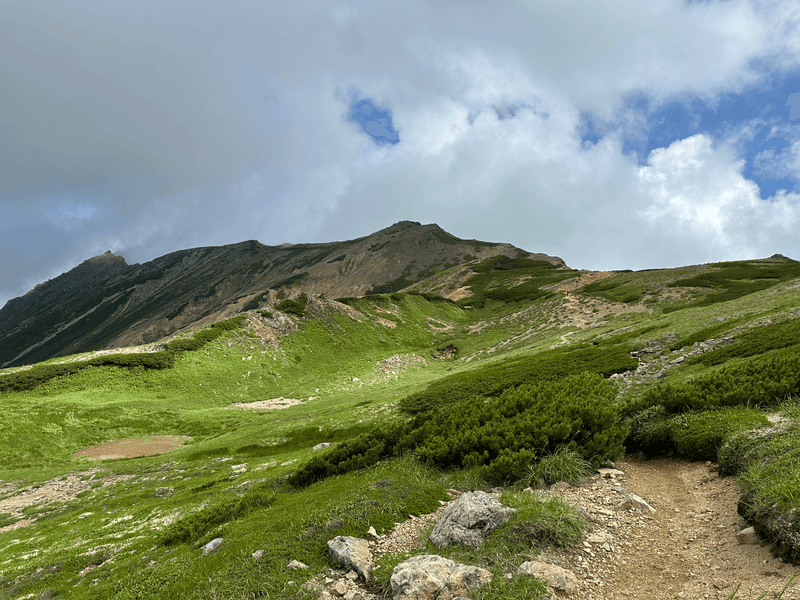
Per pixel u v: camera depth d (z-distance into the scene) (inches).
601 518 363.6
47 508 1085.8
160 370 2583.7
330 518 378.6
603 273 4783.5
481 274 6673.2
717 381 695.7
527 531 315.3
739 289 3051.2
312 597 275.3
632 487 450.3
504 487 445.4
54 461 1573.6
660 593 256.4
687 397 665.6
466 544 316.2
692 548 307.1
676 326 1857.8
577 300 3814.0
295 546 340.2
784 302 1665.8
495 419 601.6
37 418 1807.3
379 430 691.4
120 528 775.1
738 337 1248.8
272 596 279.7
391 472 525.7
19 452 1585.9
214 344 2965.1
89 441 1749.5
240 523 455.8
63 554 649.0
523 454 460.4
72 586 499.2
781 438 398.6
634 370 1403.8
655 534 339.0
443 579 264.2
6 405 1956.2
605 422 538.9
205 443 1654.8
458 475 484.7
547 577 265.9
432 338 3932.1
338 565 312.7
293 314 3641.7
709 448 510.9
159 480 1220.5
